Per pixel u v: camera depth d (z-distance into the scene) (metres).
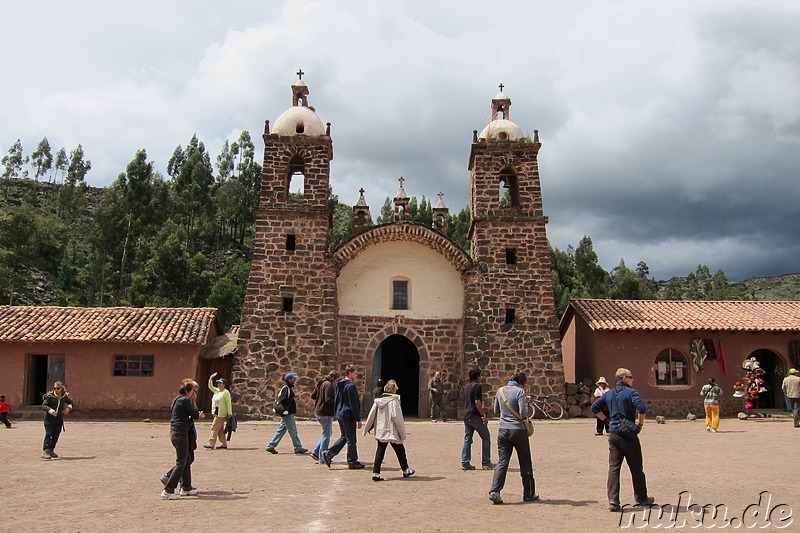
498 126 32.47
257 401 28.17
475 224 31.05
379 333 31.12
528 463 11.28
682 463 15.74
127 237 72.12
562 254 64.81
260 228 29.95
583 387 29.38
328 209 30.41
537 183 31.36
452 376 30.89
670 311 31.73
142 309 30.69
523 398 11.40
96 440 20.16
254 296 29.23
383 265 31.83
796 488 12.37
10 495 11.57
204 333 28.36
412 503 10.96
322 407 16.14
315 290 29.58
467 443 15.02
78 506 10.63
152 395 27.53
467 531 8.98
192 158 98.69
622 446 10.64
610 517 9.96
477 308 29.86
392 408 13.55
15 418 26.89
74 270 80.44
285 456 17.16
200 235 85.12
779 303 33.44
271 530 8.98
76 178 119.31
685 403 29.72
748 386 29.70
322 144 31.17
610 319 30.23
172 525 9.27
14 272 67.69
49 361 27.64
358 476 13.92
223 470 14.68
